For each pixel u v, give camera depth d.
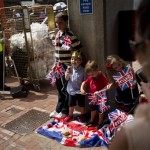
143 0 0.58
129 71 2.90
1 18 5.12
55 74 3.57
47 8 5.33
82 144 2.99
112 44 3.30
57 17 3.26
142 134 0.60
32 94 4.93
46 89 5.17
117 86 2.98
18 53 5.17
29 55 5.02
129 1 3.43
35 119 3.81
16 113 4.07
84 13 3.26
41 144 3.12
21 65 5.25
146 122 0.61
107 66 2.95
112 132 2.92
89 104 3.38
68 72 3.37
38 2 12.23
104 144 2.95
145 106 0.64
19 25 4.99
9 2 12.73
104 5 3.04
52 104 4.36
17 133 3.42
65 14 3.31
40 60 5.11
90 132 3.20
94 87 3.18
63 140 3.10
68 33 3.31
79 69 3.37
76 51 3.31
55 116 3.76
